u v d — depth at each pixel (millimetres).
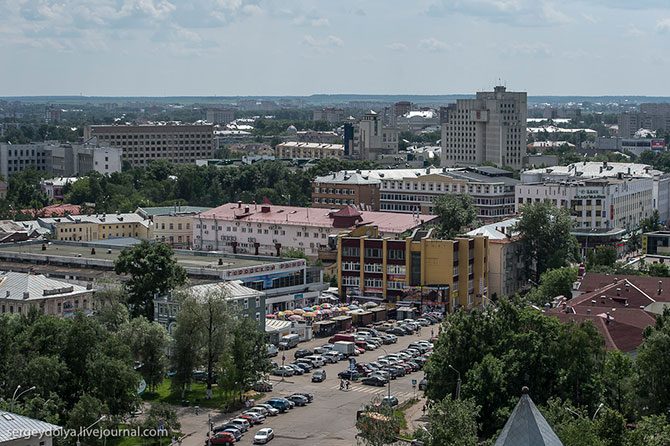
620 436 177625
